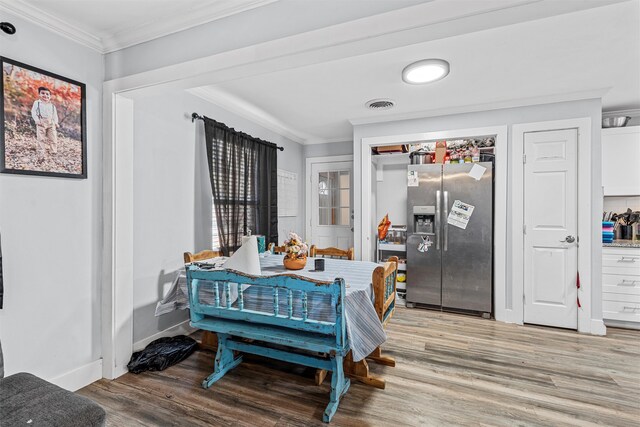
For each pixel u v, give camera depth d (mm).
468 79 2572
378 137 3660
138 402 1805
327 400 1839
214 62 1701
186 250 2797
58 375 1839
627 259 3006
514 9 1168
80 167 1923
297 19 1503
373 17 1354
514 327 3039
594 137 2846
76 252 1923
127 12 1726
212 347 2492
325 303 1690
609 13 1696
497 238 3211
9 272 1625
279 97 3021
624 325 3045
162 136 2539
